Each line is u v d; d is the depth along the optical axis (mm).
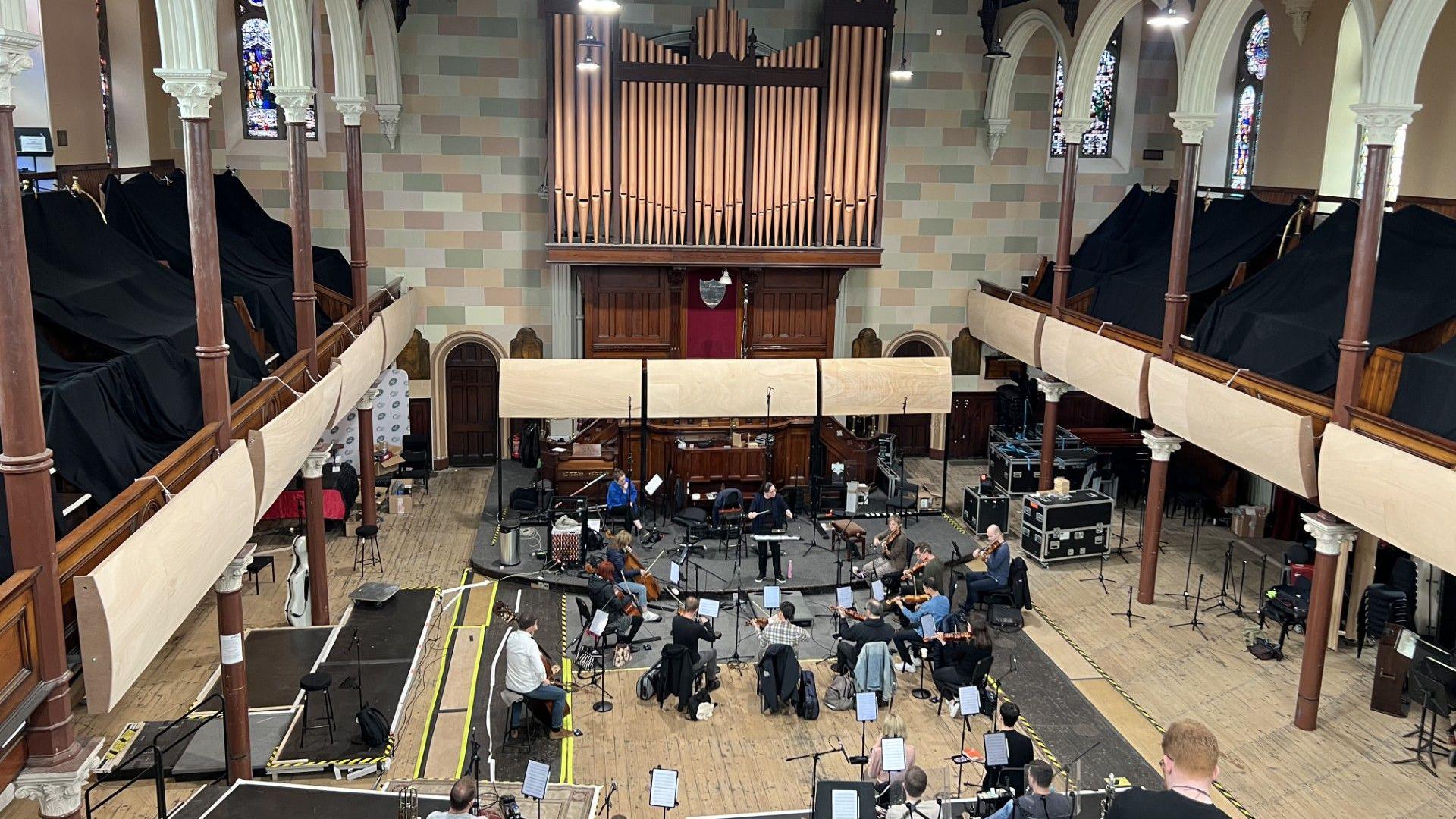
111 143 19797
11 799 7879
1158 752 13719
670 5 23391
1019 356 22656
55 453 9727
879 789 11234
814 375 21453
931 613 15516
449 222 23828
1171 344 17406
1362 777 13188
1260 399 14820
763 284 23641
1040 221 25656
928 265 25500
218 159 22953
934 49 24438
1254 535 21391
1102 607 18062
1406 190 18297
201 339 11438
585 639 16484
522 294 24344
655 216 22531
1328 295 16031
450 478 24297
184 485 10523
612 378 21109
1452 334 14336
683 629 14398
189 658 15453
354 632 16094
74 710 13953
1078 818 11016
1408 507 12031
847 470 22453
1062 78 25031
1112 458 23266
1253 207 20219
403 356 24312
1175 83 25328
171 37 10984
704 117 22156
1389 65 12805
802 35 23719
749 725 14250
